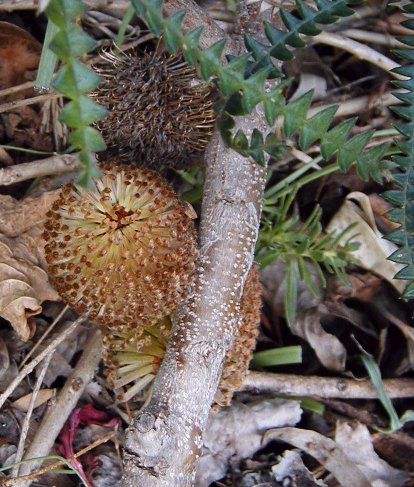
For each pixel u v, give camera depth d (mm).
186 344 179
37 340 210
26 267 202
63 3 120
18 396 205
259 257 227
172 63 182
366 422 233
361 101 254
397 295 245
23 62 221
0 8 217
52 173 215
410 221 178
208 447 216
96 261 170
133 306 172
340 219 245
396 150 234
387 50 256
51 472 195
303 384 228
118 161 182
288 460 219
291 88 255
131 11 170
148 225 170
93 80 122
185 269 175
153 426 167
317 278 246
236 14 194
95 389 214
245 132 189
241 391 226
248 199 189
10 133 226
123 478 169
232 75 149
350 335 244
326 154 158
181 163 203
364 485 216
